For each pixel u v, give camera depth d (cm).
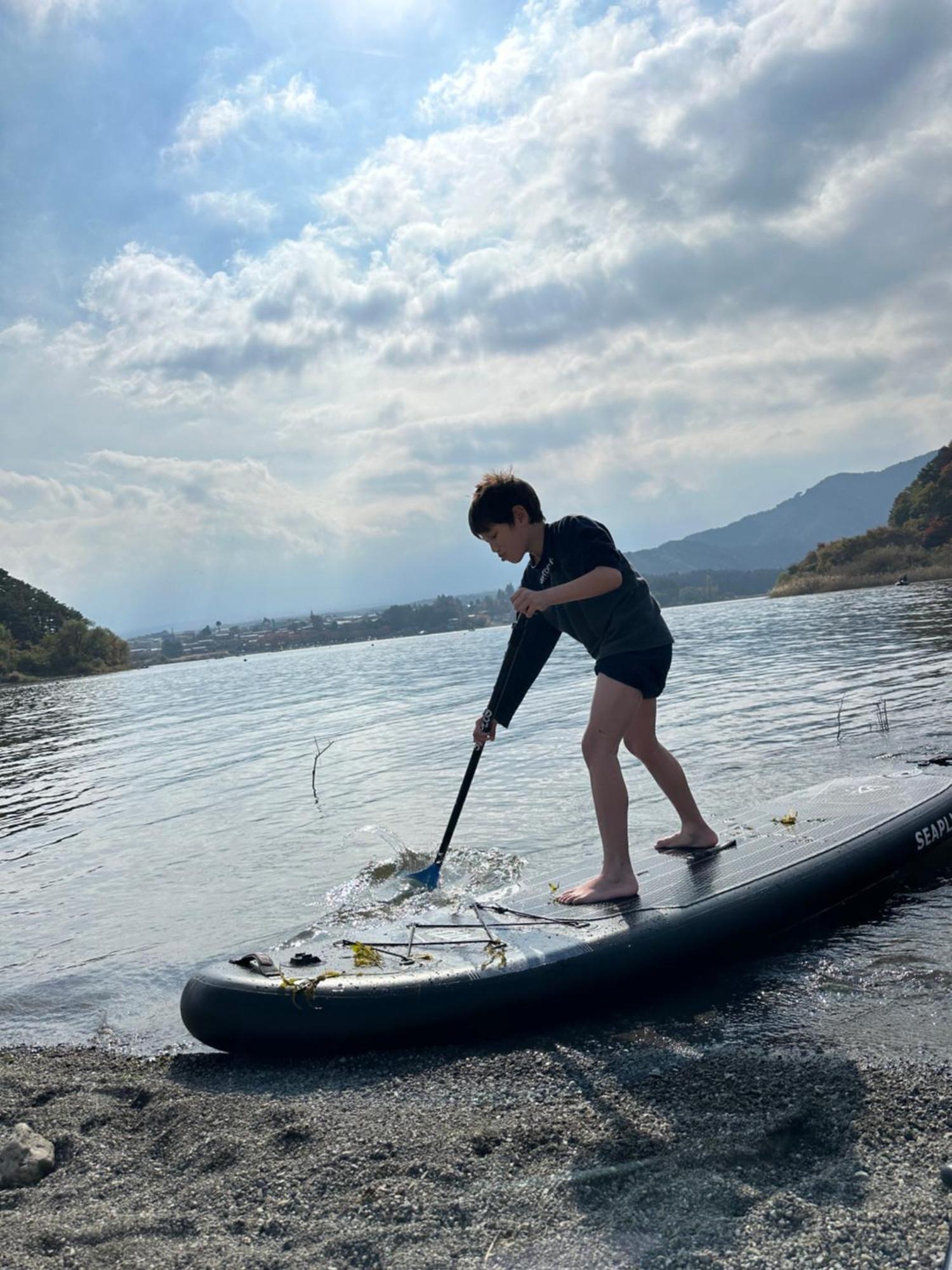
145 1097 256
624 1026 271
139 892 498
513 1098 230
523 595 329
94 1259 172
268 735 1282
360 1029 266
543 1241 167
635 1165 190
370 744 1040
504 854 485
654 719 370
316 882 472
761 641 2103
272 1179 199
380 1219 179
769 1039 250
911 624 2056
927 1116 201
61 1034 315
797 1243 159
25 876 573
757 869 345
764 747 699
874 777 488
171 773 986
